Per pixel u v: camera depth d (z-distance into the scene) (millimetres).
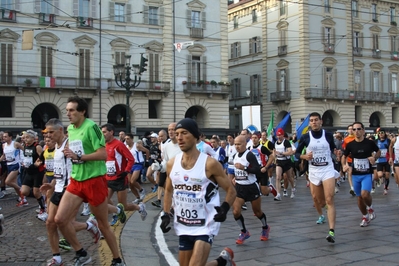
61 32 36594
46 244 8109
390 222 10133
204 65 42188
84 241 8328
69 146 6211
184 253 4715
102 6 38094
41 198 10984
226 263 4945
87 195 6078
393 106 50969
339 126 46906
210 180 4691
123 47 38812
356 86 48500
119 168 9711
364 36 49156
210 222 4656
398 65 51469
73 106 6211
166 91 40000
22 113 35406
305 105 45000
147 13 39750
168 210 4938
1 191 16141
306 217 11078
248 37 51250
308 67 45188
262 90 49500
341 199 14656
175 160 4805
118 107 39938
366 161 9531
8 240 8461
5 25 34844
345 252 7422
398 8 51688
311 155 8695
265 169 10641
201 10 42062
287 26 46656
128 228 9734
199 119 43219
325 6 46438
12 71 35062
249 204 13883
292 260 7004
